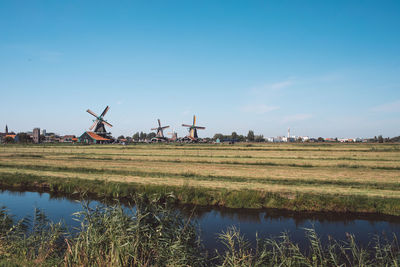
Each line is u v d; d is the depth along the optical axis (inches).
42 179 793.6
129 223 257.8
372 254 340.8
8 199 647.1
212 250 346.3
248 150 2022.6
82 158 1403.8
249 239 403.5
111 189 666.2
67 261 228.7
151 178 807.1
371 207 535.5
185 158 1402.6
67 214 520.1
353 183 730.2
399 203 533.3
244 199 589.6
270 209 562.9
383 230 444.8
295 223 484.1
